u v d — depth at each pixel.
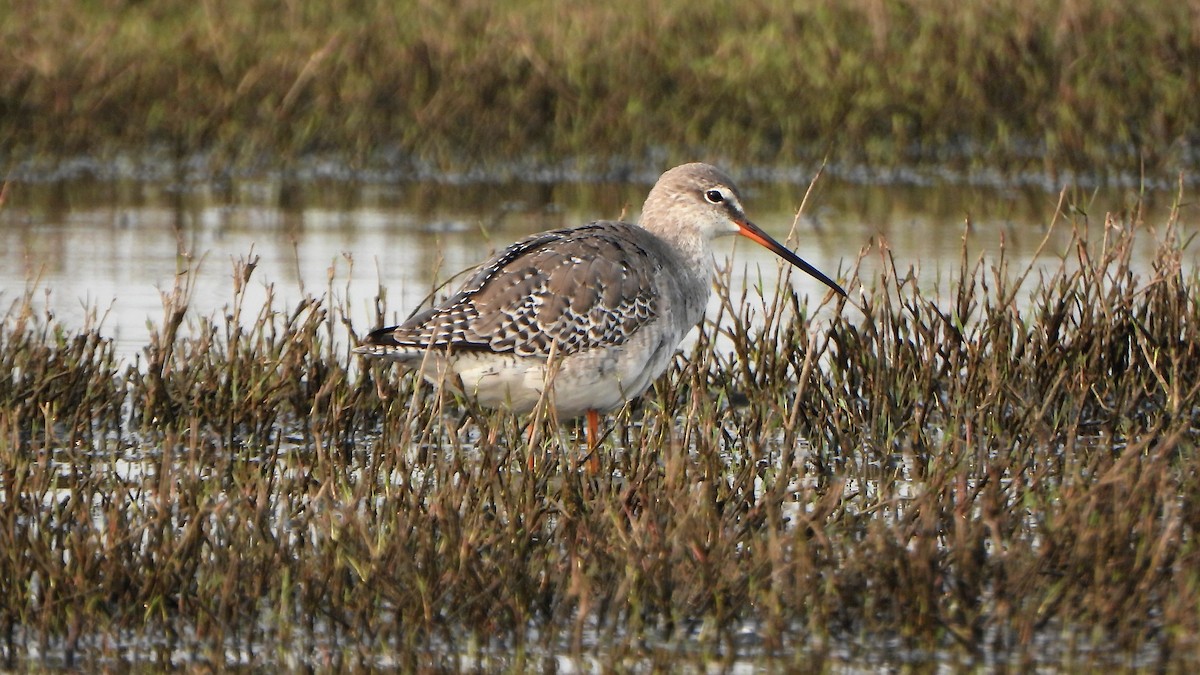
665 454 10.14
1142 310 13.06
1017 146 22.62
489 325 10.62
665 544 8.90
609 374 11.06
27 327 14.04
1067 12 23.77
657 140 22.70
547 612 8.86
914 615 8.56
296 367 12.66
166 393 12.38
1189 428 11.77
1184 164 22.00
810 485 10.63
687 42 24.39
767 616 8.59
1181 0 24.41
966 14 24.06
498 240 17.89
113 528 9.04
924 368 12.59
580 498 9.95
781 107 23.00
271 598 8.90
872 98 23.00
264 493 9.45
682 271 11.99
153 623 8.72
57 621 8.65
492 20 24.88
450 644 8.53
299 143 22.33
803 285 16.28
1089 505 9.03
